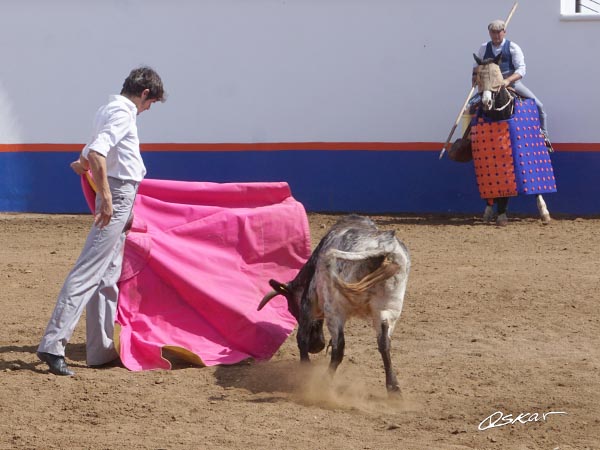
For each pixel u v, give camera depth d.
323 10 24.36
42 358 10.67
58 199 25.17
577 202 23.84
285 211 12.39
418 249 19.06
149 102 11.01
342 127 24.56
